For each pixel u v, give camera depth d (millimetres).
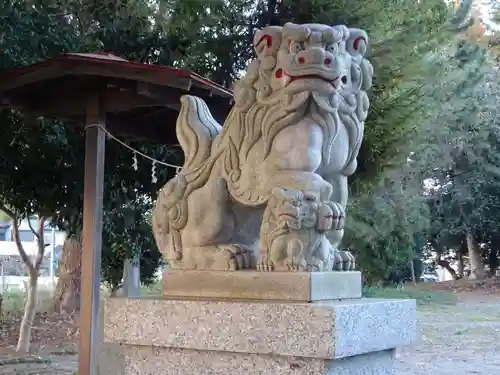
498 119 16953
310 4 7312
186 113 3268
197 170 3096
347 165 2988
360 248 9062
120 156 7133
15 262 16625
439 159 15398
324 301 2668
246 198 2889
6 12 6137
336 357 2424
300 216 2646
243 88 2955
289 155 2789
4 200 7746
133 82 4922
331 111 2799
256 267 2832
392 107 7516
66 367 7469
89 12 7457
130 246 7586
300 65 2730
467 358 8352
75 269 11180
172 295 2979
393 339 2814
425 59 8336
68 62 4621
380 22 7293
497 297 16594
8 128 6629
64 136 6664
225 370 2688
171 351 2826
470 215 17812
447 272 22312
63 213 7098
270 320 2557
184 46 7652
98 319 4941
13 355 8109
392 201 9773
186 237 3035
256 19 7781
